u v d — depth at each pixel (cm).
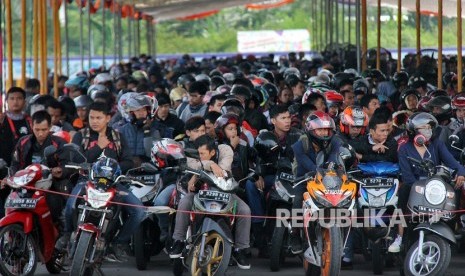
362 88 2528
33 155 1634
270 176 1711
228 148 1540
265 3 7750
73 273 1398
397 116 1892
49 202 1532
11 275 1493
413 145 1534
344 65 3959
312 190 1416
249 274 1641
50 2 3909
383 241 1536
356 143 1592
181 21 11062
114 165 1448
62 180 1561
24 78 3088
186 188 1562
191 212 1489
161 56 8112
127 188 1561
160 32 10981
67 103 2305
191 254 1489
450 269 1656
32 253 1518
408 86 2584
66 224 1520
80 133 1574
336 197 1396
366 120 1616
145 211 1524
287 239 1639
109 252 1512
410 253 1446
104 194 1427
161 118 1966
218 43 10875
